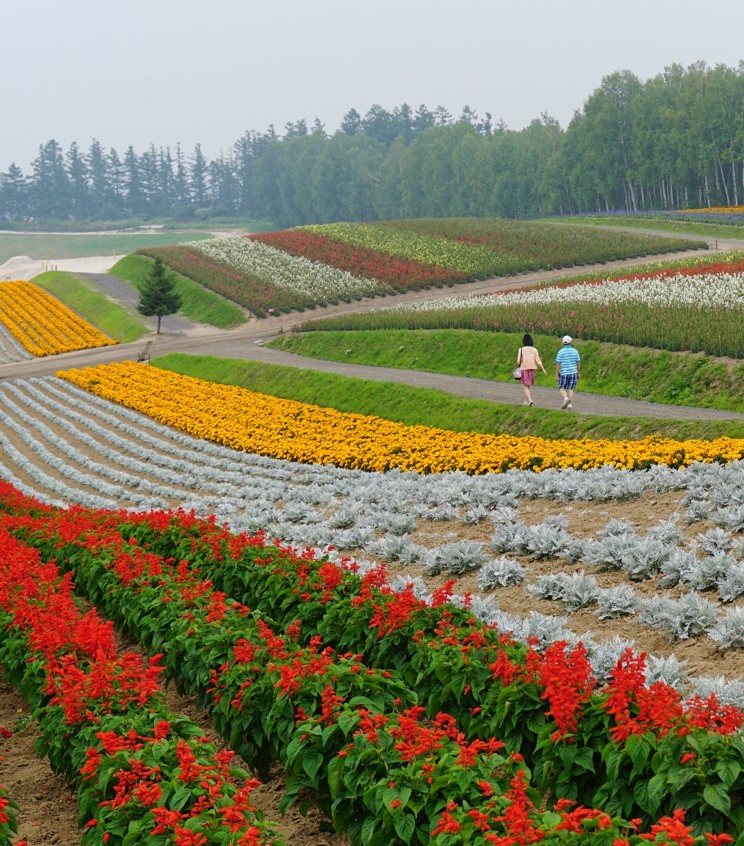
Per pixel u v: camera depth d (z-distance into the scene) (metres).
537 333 40.56
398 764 6.72
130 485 30.14
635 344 34.69
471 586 13.34
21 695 12.33
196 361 55.06
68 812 8.73
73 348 70.62
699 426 23.22
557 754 6.87
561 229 103.50
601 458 19.72
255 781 6.55
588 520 15.61
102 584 13.97
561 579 12.06
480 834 5.64
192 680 10.09
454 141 190.00
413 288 80.25
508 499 17.62
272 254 95.25
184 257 96.88
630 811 6.30
